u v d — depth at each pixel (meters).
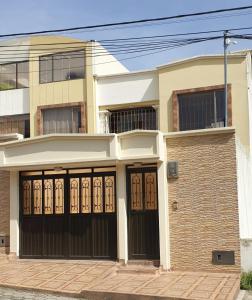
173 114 20.31
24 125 24.52
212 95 19.84
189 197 13.31
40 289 11.84
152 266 13.41
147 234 13.78
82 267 13.73
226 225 12.88
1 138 16.41
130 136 13.71
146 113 21.80
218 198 13.02
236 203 12.84
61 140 14.45
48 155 14.60
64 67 23.47
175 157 13.58
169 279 12.24
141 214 13.90
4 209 15.88
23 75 24.69
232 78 19.44
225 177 13.02
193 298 10.27
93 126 22.39
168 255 13.31
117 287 11.52
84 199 14.80
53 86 23.48
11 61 24.84
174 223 13.38
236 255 12.69
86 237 14.64
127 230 13.92
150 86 21.61
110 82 22.47
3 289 12.30
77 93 22.98
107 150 13.83
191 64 20.23
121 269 13.20
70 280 12.52
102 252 14.40
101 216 14.52
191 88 20.14
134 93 21.92
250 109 19.59
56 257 14.94
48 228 15.16
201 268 12.98
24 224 15.48
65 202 15.02
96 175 14.71
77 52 23.28
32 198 15.49
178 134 13.50
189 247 13.17
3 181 15.98
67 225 14.91
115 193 14.42
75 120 22.97
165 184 13.50
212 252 12.91
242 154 14.70
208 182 13.17
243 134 19.03
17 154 15.05
